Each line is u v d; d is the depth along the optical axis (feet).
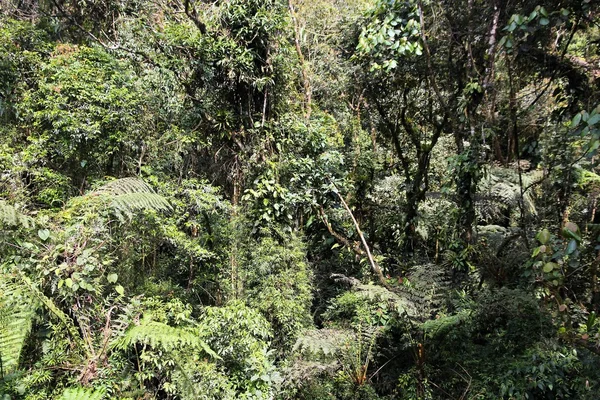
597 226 9.38
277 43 14.88
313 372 10.02
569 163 10.71
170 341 7.93
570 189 11.16
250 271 12.18
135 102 15.05
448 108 13.02
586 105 10.05
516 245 11.93
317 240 16.11
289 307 11.34
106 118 14.47
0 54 16.03
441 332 10.63
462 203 12.67
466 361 10.32
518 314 9.84
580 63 10.30
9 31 17.63
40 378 7.95
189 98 15.81
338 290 14.52
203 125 15.81
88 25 21.31
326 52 19.03
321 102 19.24
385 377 11.08
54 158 14.79
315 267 15.26
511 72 10.94
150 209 10.91
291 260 12.32
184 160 15.83
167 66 15.10
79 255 9.04
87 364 8.54
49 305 8.23
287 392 9.95
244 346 9.87
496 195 13.39
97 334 9.18
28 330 7.70
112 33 19.99
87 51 17.01
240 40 14.56
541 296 10.15
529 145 12.61
